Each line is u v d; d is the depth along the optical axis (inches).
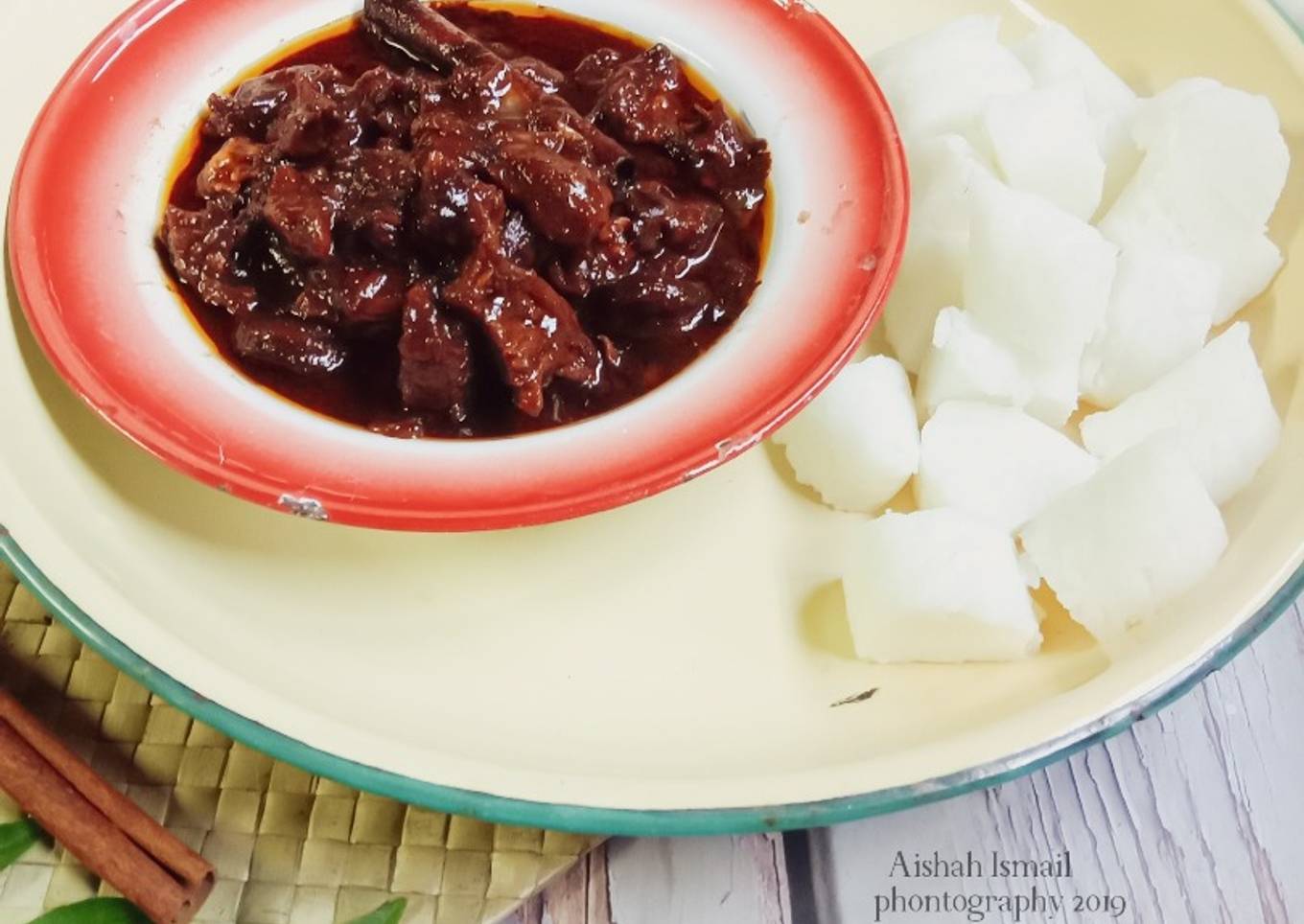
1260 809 14.8
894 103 17.0
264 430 14.2
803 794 13.2
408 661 14.3
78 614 13.5
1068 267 15.0
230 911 13.8
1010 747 13.3
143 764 14.3
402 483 14.0
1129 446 15.3
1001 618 14.1
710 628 14.7
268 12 16.8
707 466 14.1
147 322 14.8
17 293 15.0
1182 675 13.6
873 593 14.3
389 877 13.9
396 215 14.8
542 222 14.8
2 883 13.8
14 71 16.9
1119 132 16.8
